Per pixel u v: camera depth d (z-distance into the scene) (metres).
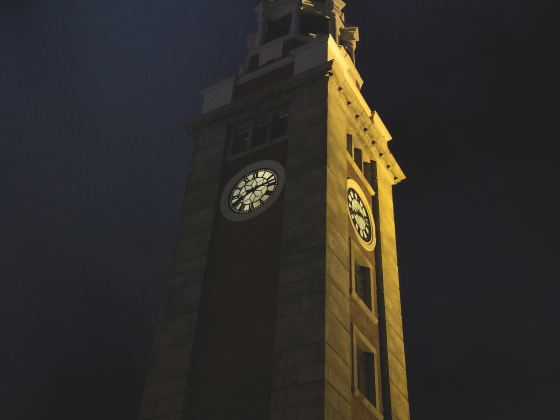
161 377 38.00
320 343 34.41
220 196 45.62
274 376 34.41
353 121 49.41
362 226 45.31
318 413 32.16
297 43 55.03
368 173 49.91
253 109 49.56
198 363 37.84
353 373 36.53
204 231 43.72
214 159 48.12
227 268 41.19
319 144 43.59
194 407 36.16
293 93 48.16
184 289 41.31
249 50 58.19
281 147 45.59
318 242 38.44
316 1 60.66
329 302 36.25
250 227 42.31
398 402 39.66
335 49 51.22
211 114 50.72
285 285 37.66
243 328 37.81
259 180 44.72
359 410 35.78
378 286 43.88
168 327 40.03
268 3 60.84
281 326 36.09
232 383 35.94
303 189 41.56
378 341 41.09
